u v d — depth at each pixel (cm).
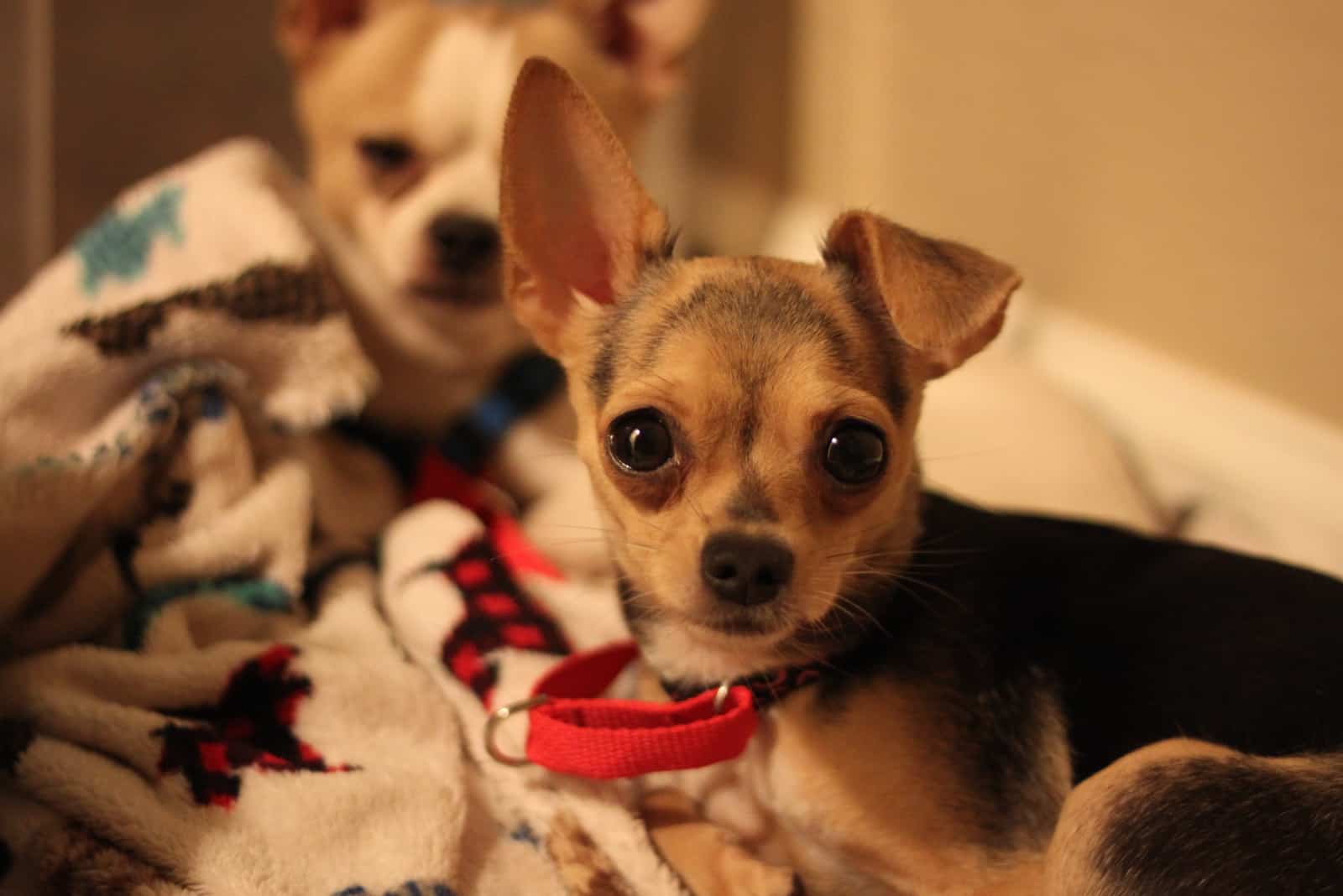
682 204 98
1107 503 54
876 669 38
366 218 52
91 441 43
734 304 37
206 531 44
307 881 37
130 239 47
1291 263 53
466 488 52
